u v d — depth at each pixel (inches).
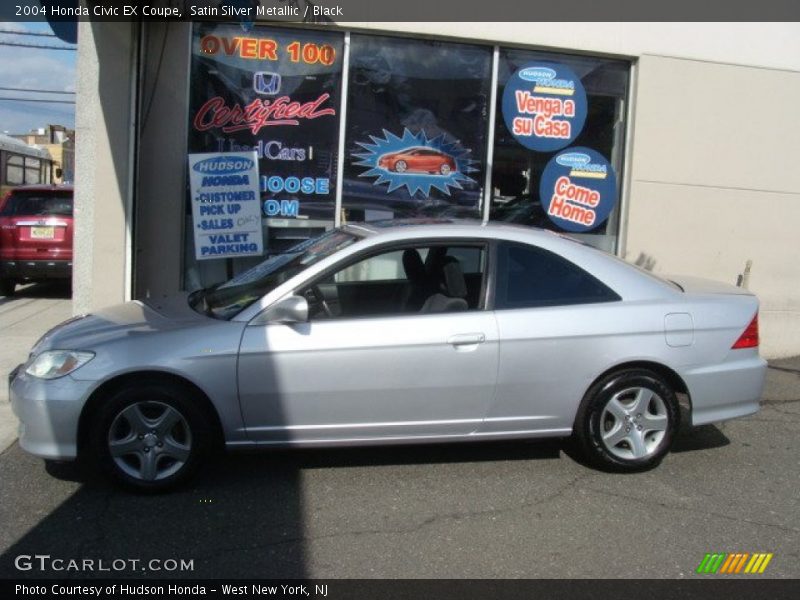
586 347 194.5
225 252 291.6
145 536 165.2
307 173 308.2
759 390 208.4
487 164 324.2
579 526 174.4
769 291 351.3
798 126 344.8
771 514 183.6
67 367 178.2
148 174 293.7
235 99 299.3
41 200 450.3
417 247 196.5
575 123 333.1
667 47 330.3
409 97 314.5
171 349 179.2
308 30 302.2
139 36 282.8
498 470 204.5
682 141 335.6
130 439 181.0
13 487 187.6
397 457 211.5
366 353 184.4
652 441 203.3
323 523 172.7
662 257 339.0
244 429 183.9
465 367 188.5
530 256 199.5
